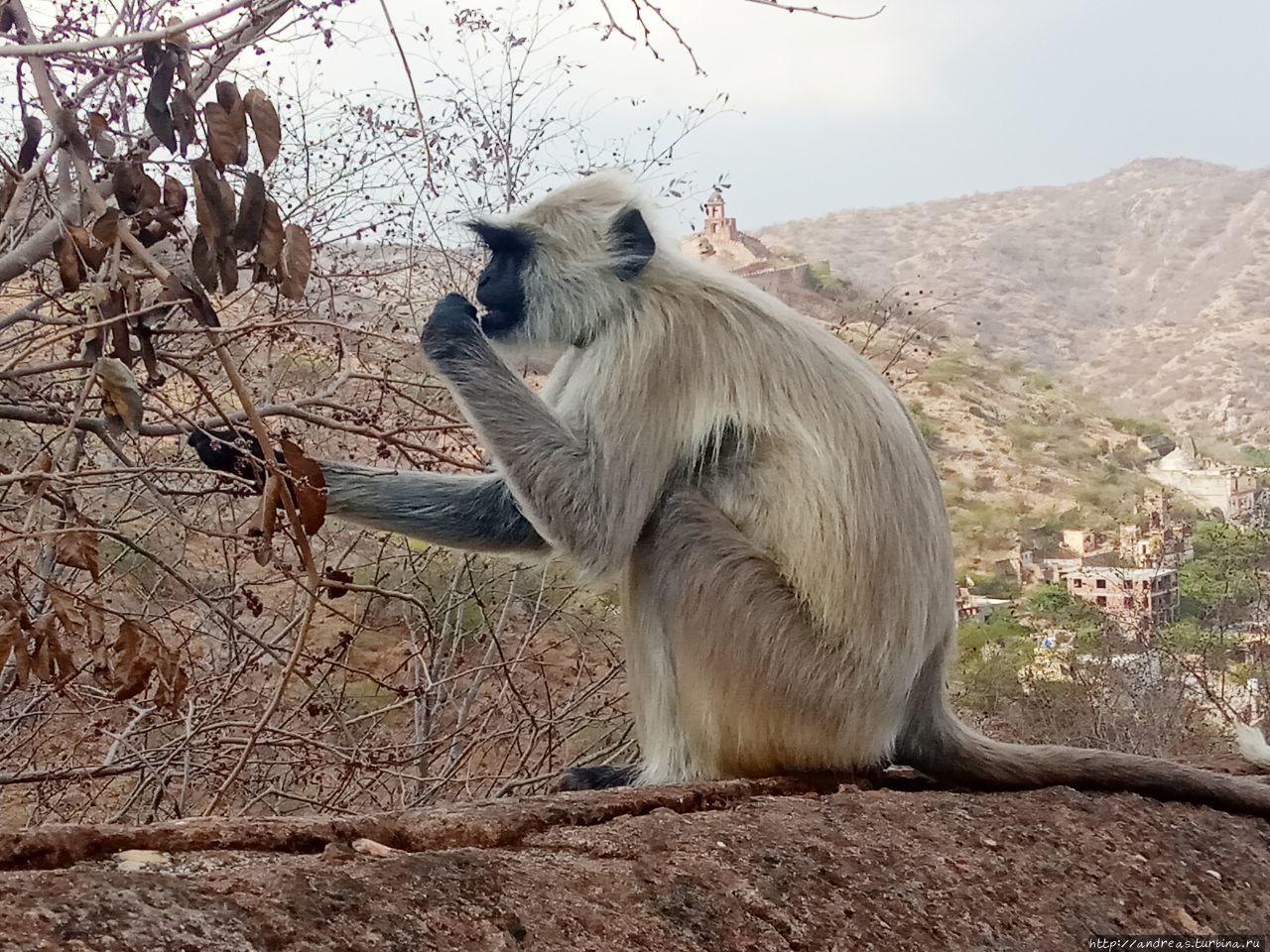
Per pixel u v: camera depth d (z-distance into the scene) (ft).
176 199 3.88
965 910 3.49
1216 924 3.74
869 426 4.47
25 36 4.02
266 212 3.78
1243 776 4.77
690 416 4.56
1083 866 3.86
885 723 4.48
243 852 3.11
